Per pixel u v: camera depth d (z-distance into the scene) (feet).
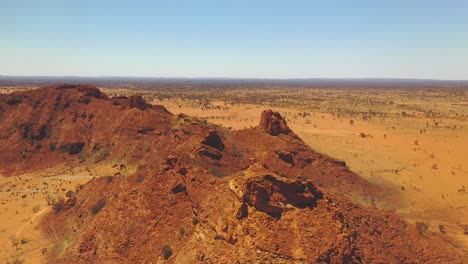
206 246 89.45
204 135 161.89
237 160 154.20
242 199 89.71
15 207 162.40
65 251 112.88
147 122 227.20
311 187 94.79
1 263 116.57
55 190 181.88
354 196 168.45
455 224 150.61
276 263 79.15
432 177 213.25
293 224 85.46
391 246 106.22
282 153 175.73
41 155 233.55
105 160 217.15
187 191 108.47
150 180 116.57
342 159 246.47
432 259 105.81
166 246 95.61
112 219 111.65
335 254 82.12
